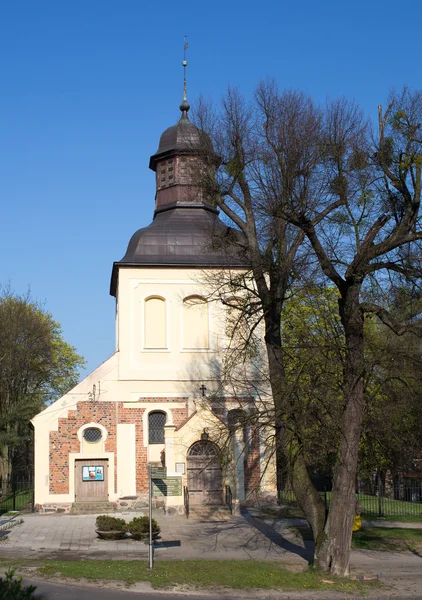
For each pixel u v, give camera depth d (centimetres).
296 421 2378
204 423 3834
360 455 3275
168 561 2520
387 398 2930
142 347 4078
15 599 1072
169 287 4147
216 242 2823
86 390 3997
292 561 2580
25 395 5831
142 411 4022
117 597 1992
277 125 2533
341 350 2522
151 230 4247
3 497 4769
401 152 2305
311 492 2400
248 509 3862
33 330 5841
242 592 2094
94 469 3950
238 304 3038
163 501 3941
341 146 2442
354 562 2642
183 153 4378
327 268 2436
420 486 5003
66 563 2445
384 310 2359
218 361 4094
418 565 2595
